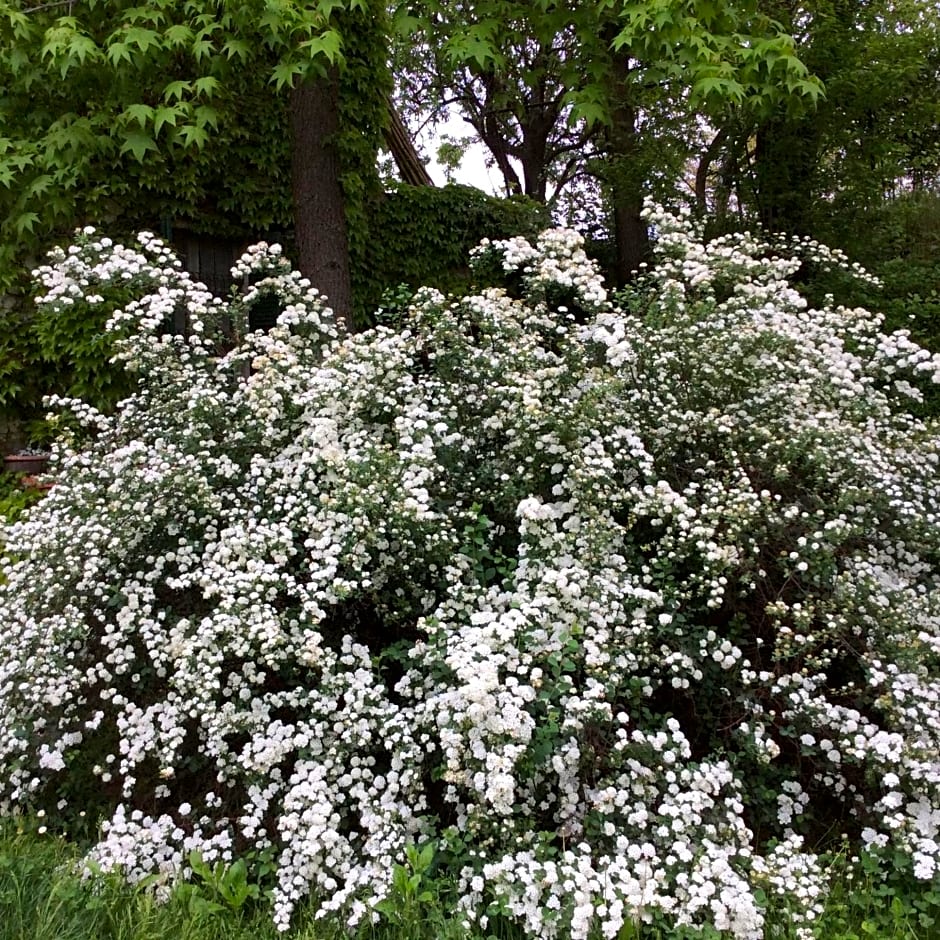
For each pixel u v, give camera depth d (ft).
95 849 8.87
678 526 10.55
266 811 9.24
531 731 8.22
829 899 8.39
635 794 8.49
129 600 10.26
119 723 9.46
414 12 17.95
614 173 30.91
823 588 10.61
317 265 19.45
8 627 10.80
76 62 13.41
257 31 14.90
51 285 12.80
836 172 29.50
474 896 7.83
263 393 11.69
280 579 9.83
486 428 12.05
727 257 13.97
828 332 13.19
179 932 7.64
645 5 14.93
